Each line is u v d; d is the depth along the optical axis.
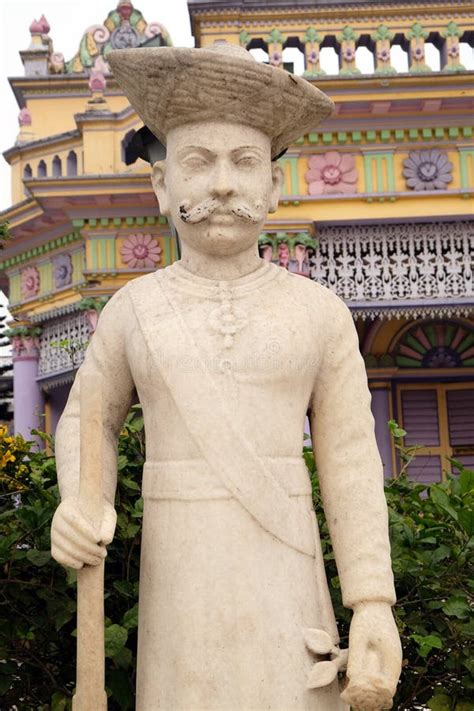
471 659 3.05
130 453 3.26
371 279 11.12
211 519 2.05
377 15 10.88
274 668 2.00
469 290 11.07
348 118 10.77
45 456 3.57
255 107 2.25
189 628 2.02
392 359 14.16
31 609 3.20
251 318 2.20
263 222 2.33
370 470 2.20
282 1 10.85
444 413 14.18
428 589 3.18
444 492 3.32
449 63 10.86
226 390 2.12
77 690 1.93
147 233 11.96
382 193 10.77
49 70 14.41
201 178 2.26
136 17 14.69
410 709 3.34
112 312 2.35
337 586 3.09
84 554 1.93
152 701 2.05
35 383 13.22
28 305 13.24
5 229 4.36
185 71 2.17
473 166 10.93
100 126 12.19
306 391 2.22
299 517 2.13
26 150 13.10
